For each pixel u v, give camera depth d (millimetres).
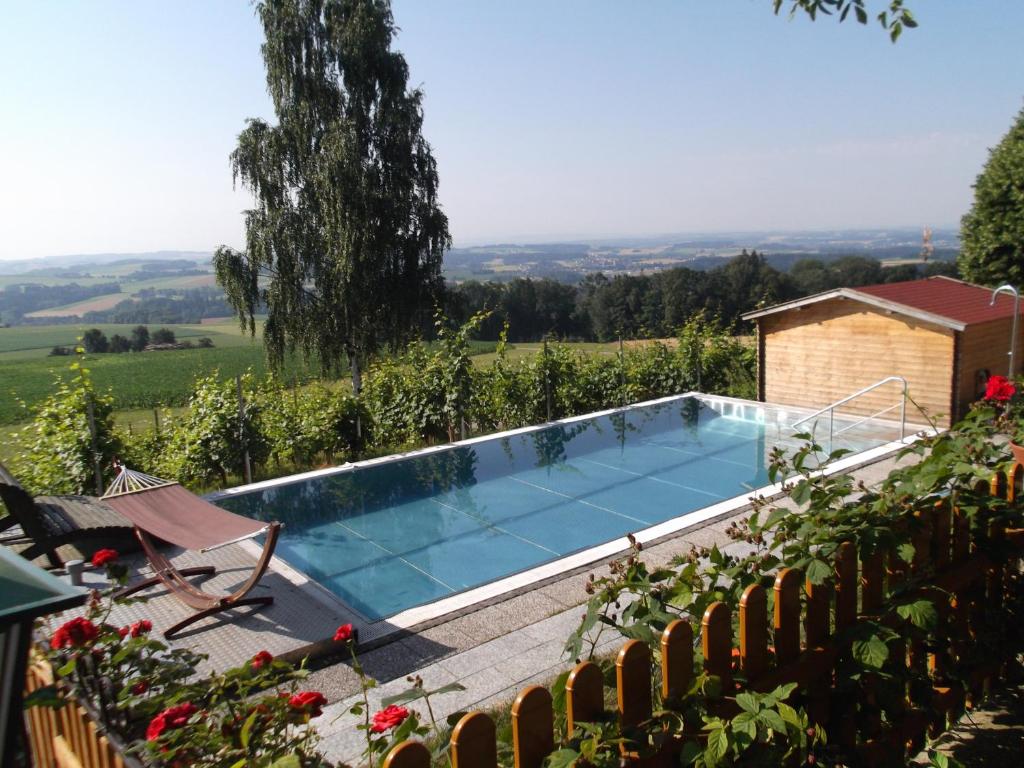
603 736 1864
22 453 8812
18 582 1386
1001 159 16406
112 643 2773
